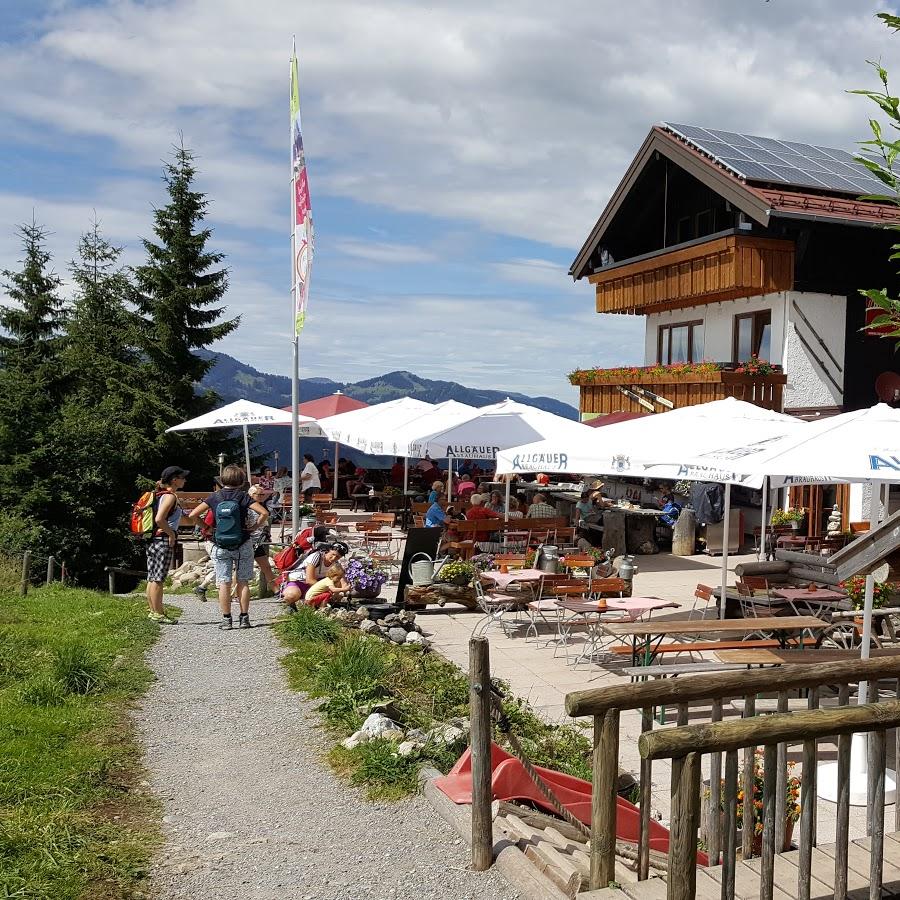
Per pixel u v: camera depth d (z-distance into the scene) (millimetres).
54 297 41625
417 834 5316
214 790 6059
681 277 23359
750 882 4012
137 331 35406
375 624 11484
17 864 4617
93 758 6266
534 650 10992
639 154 25125
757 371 21234
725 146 23859
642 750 3254
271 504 21281
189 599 13602
